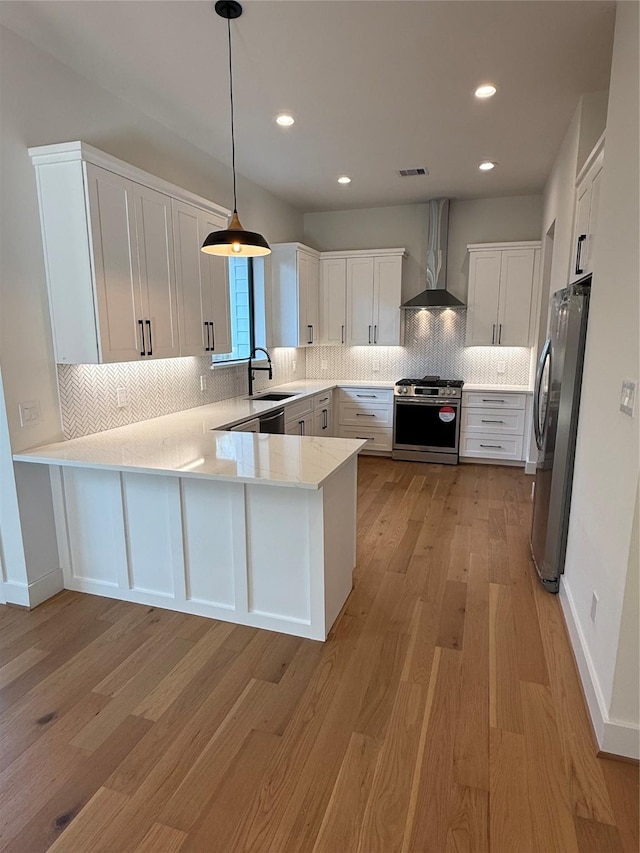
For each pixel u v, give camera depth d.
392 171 4.60
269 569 2.51
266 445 2.76
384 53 2.64
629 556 1.68
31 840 1.50
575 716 1.97
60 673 2.23
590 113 3.08
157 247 3.08
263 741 1.86
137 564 2.78
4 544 2.72
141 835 1.51
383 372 6.31
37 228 2.63
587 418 2.40
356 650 2.39
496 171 4.60
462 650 2.38
